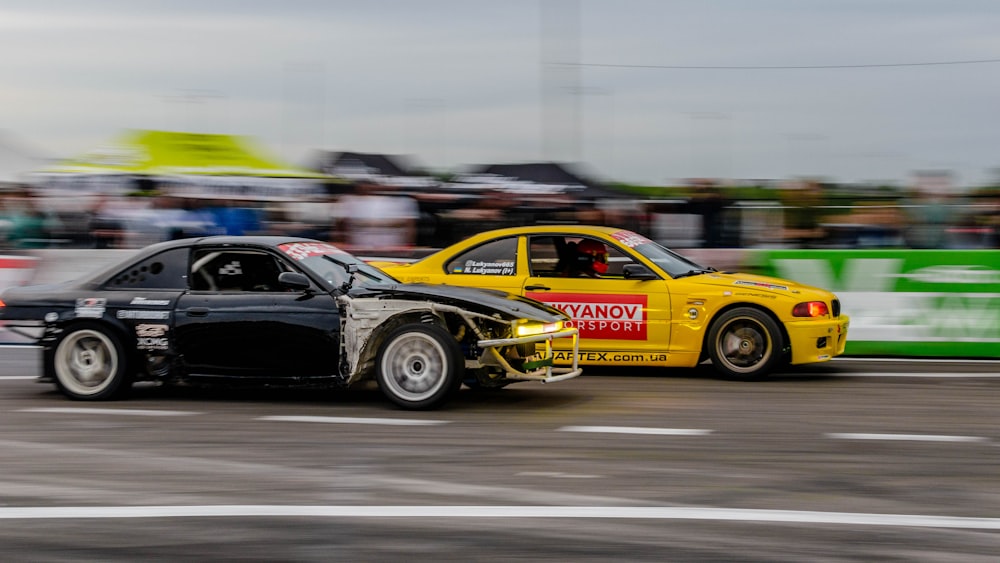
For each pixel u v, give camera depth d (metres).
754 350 8.80
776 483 5.14
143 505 4.79
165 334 7.61
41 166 13.28
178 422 6.90
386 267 9.79
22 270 12.51
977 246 10.46
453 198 12.87
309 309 7.41
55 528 4.44
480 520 4.50
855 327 10.44
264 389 8.37
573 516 4.55
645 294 8.97
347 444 6.13
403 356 7.27
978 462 5.61
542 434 6.42
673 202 11.87
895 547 4.11
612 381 8.79
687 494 4.93
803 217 11.09
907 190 10.69
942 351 10.25
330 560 3.99
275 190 13.30
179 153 13.70
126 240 13.16
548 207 12.51
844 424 6.77
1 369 9.82
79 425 6.82
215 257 7.80
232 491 5.04
